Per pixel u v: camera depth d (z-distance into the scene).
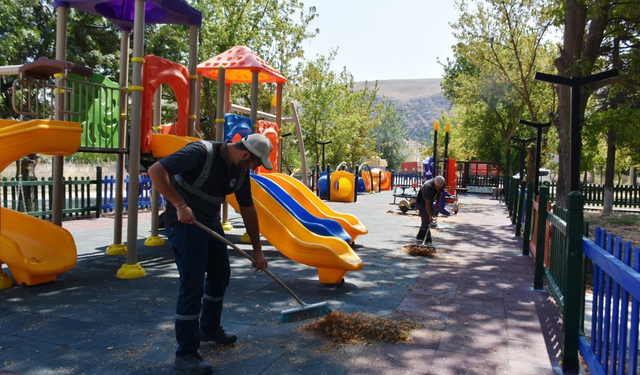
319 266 5.46
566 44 12.12
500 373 3.17
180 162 3.00
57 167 6.27
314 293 5.20
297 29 22.50
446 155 14.83
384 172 29.14
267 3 21.62
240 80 11.68
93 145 6.18
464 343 3.71
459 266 6.84
